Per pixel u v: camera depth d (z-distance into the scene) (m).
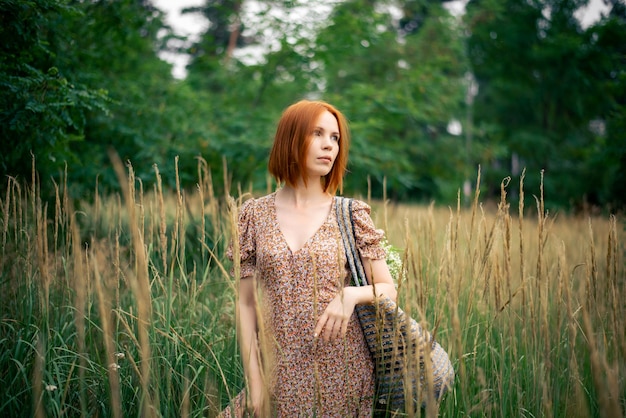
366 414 1.82
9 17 2.93
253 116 6.76
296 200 1.93
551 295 2.48
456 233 1.86
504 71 15.37
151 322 1.89
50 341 2.01
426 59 11.23
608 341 2.21
